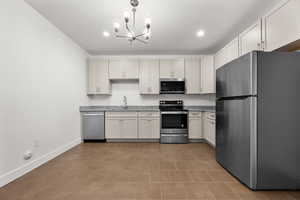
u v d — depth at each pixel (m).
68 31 3.26
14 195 1.80
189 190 1.92
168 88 4.42
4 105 2.02
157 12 2.57
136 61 4.45
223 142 2.55
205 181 2.14
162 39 3.68
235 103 2.20
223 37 3.58
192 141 4.22
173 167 2.59
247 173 1.96
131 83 4.74
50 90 2.90
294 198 1.77
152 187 1.99
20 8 2.25
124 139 4.26
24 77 2.32
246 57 1.96
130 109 4.25
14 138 2.15
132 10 2.36
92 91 4.48
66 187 1.98
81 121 4.18
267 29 2.32
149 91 4.43
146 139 4.25
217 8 2.47
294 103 1.90
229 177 2.25
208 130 3.86
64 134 3.37
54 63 3.03
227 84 2.39
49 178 2.21
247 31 2.77
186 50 4.46
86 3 2.35
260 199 1.75
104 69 4.47
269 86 1.89
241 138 2.07
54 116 3.02
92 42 3.84
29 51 2.41
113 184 2.06
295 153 1.90
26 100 2.35
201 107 4.61
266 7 2.45
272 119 1.89
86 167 2.58
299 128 1.90
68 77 3.53
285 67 1.89
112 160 2.90
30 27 2.43
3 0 2.00
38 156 2.60
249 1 2.30
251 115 1.89
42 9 2.51
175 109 4.33
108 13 2.61
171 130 4.14
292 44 2.02
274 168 1.90
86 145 3.90
